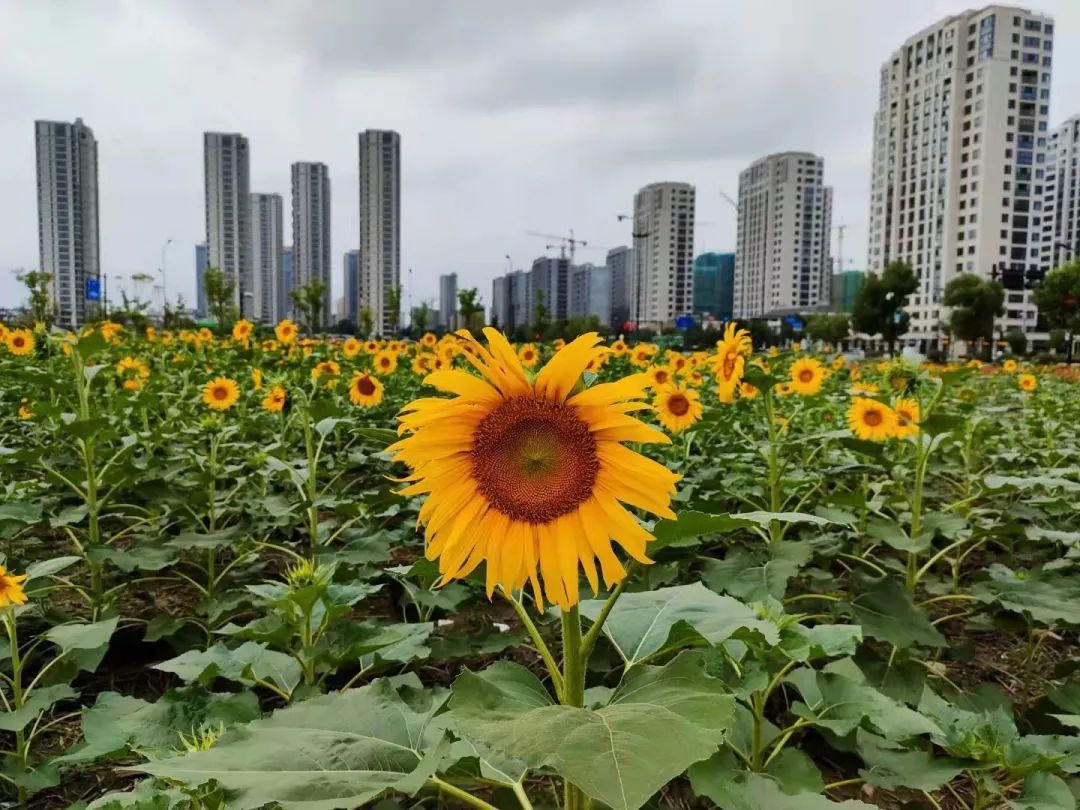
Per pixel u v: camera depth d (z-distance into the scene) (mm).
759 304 146000
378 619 4770
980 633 4715
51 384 5172
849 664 2941
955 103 134250
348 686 3113
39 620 4031
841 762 3400
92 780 3176
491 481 1666
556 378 1684
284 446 5957
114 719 2658
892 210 152375
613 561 1655
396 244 105625
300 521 5621
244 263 101125
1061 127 143625
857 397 5906
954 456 7645
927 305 140625
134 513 5926
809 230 138250
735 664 2498
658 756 1229
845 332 79062
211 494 5137
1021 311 127312
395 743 1784
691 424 5918
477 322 25484
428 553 1697
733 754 2590
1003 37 128750
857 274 116812
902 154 148875
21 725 2887
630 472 1650
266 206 113375
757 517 1941
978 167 130500
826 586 4480
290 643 3436
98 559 4016
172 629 3996
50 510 4902
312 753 1671
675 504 4434
